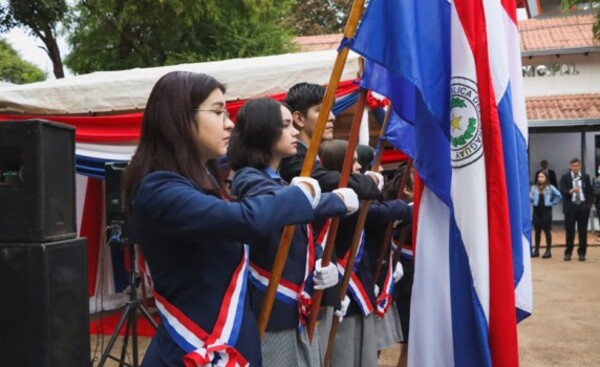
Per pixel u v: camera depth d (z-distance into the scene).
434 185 2.36
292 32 13.73
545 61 14.38
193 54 10.98
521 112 2.49
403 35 2.14
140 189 1.57
